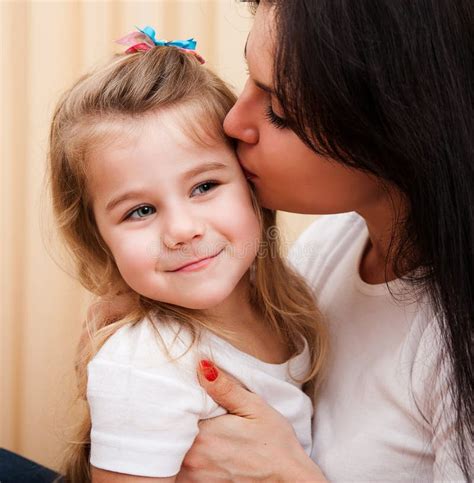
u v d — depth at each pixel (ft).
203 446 2.60
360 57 2.06
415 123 2.10
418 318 2.60
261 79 2.29
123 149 2.49
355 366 2.82
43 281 5.16
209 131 2.59
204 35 5.06
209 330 2.75
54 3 4.97
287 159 2.38
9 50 5.09
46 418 5.18
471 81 2.16
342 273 3.12
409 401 2.52
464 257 2.22
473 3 2.12
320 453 2.74
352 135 2.16
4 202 5.22
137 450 2.43
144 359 2.52
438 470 2.38
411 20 2.06
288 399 2.81
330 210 2.57
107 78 2.68
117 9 5.02
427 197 2.20
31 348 5.22
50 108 5.00
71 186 2.81
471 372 2.26
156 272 2.50
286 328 3.08
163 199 2.49
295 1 2.12
